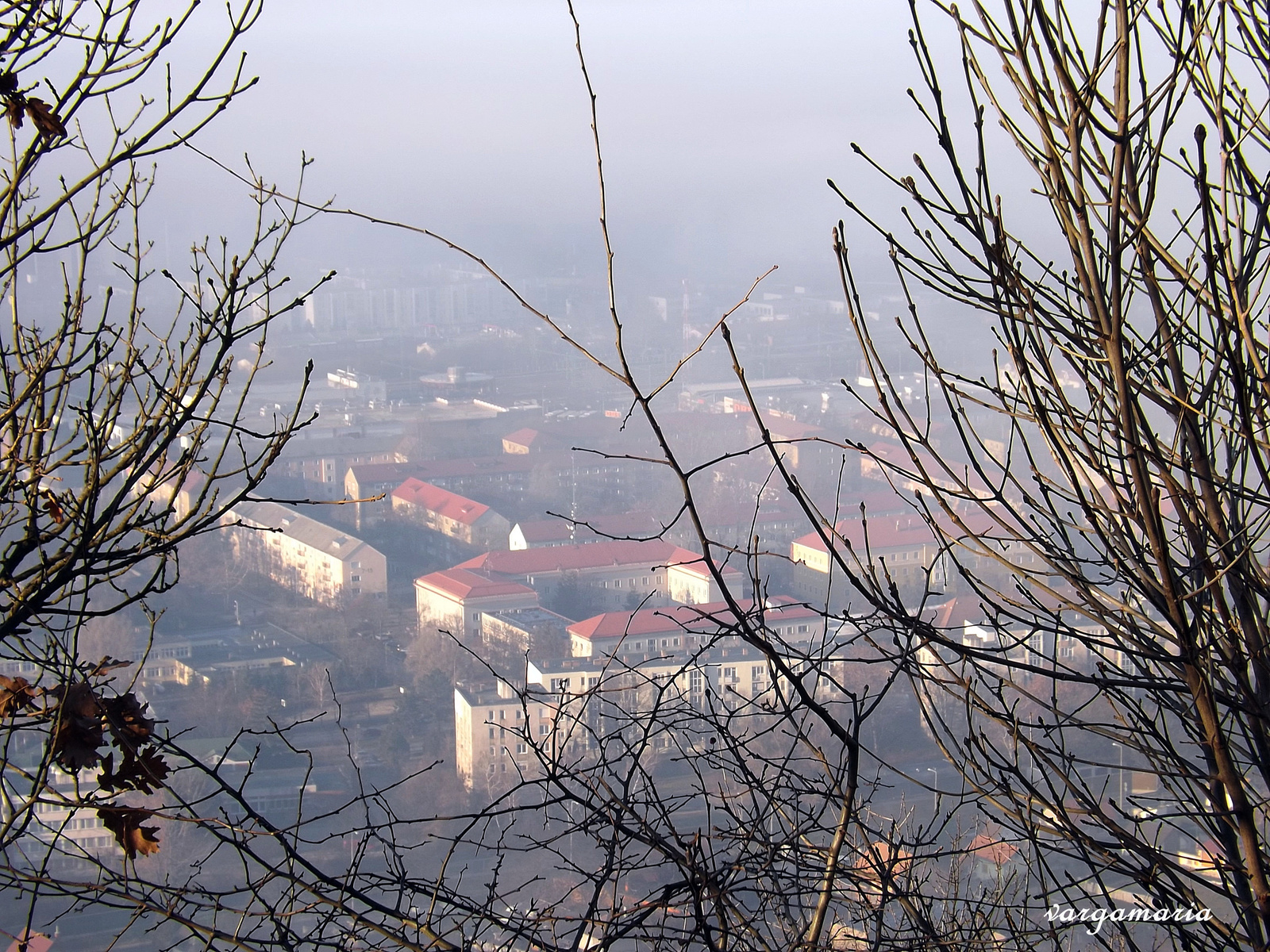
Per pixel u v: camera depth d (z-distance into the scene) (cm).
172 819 8231
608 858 8400
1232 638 7638
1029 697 7775
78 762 8675
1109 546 7350
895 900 8981
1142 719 8025
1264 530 7894
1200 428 7650
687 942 7994
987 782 8162
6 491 8775
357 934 8144
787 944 8712
